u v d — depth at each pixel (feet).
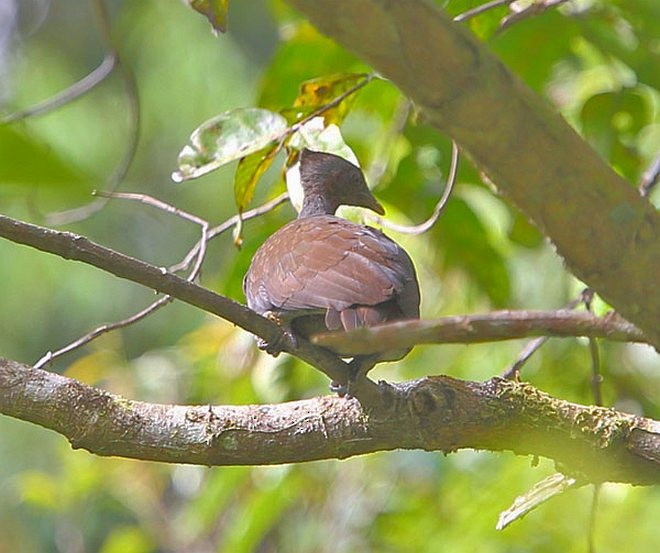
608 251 14.93
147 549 52.85
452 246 41.73
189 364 51.31
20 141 17.20
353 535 49.01
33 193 18.81
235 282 38.32
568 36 39.42
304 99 33.17
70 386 24.84
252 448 25.16
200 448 24.97
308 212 34.47
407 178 39.83
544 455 26.30
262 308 26.71
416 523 46.93
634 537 43.19
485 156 14.60
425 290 49.73
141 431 24.89
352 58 38.60
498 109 14.28
